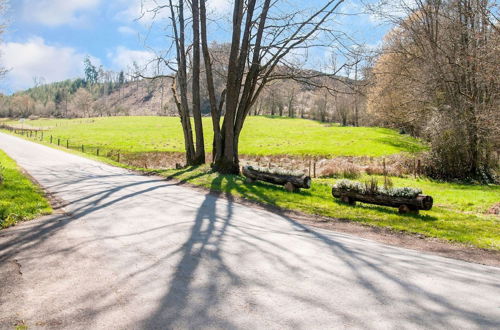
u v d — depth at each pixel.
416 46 28.03
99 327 3.54
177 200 10.62
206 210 9.35
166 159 33.09
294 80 16.80
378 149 37.69
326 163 26.44
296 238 7.07
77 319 3.69
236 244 6.40
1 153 24.97
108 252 5.77
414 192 10.07
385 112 41.97
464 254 6.78
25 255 5.57
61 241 6.29
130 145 45.25
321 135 53.78
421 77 26.31
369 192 10.83
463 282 5.04
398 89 31.95
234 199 11.42
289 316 3.83
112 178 15.33
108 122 87.62
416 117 31.23
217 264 5.36
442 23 25.08
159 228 7.32
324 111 91.00
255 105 104.69
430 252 6.79
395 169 24.64
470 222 9.62
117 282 4.63
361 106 66.94
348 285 4.75
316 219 9.27
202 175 16.25
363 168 24.62
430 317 3.92
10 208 8.16
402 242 7.49
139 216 8.32
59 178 14.50
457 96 24.77
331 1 14.69
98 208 9.05
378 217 9.67
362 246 6.79
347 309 4.05
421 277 5.17
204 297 4.25
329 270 5.30
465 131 23.77
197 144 20.22
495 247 7.29
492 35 20.19
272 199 11.45
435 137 25.16
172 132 62.00
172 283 4.63
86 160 24.25
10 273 4.88
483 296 4.54
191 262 5.41
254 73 16.92
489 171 25.00
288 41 15.74
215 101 17.56
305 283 4.76
